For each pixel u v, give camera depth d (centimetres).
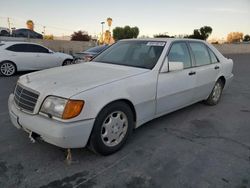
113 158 323
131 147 354
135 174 290
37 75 353
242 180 285
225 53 3538
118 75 340
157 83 373
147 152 341
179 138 389
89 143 308
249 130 433
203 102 573
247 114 519
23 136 380
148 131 413
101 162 313
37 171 291
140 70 368
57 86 298
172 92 406
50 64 1116
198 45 495
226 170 304
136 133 404
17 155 325
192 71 449
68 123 275
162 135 399
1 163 306
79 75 340
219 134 411
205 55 510
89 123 288
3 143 357
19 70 1027
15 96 337
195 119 478
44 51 1098
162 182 277
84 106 282
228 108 558
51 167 300
